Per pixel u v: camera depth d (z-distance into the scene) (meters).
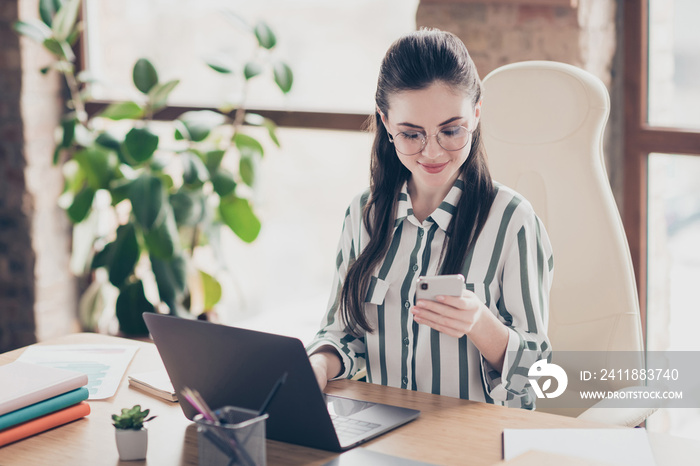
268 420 1.17
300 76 3.00
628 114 2.48
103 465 1.11
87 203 3.01
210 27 3.15
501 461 1.09
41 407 1.22
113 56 3.35
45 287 3.38
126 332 3.02
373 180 1.55
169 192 2.98
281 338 1.07
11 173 3.29
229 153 3.17
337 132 2.96
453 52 1.35
